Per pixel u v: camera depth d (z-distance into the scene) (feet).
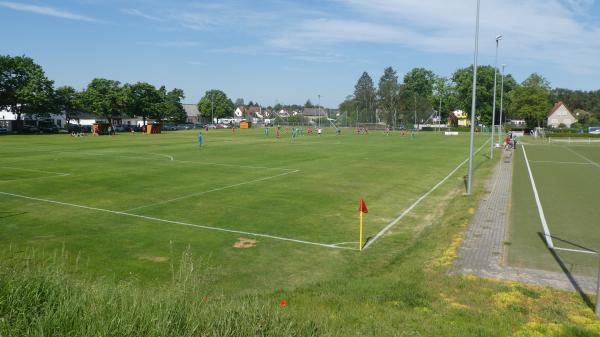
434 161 124.57
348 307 27.81
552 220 54.75
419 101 441.27
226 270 37.93
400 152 152.76
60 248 42.93
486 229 49.88
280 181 84.64
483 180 90.12
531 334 24.00
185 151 145.07
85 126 296.51
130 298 19.57
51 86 275.39
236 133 293.23
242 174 93.20
